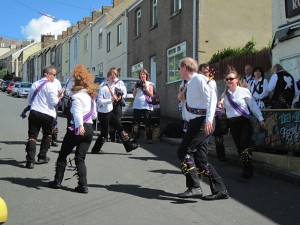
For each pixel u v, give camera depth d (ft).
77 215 17.47
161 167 27.02
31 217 17.10
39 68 182.60
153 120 42.96
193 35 55.62
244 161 24.61
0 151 31.12
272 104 28.19
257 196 20.95
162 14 65.36
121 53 85.97
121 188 21.77
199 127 19.36
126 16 82.74
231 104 24.58
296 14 37.17
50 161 27.84
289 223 17.07
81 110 20.34
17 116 57.93
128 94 43.96
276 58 39.75
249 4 57.11
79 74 20.77
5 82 165.89
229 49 52.75
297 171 24.86
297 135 25.09
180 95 20.98
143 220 17.01
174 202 19.56
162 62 65.51
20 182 22.44
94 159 29.12
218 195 20.08
